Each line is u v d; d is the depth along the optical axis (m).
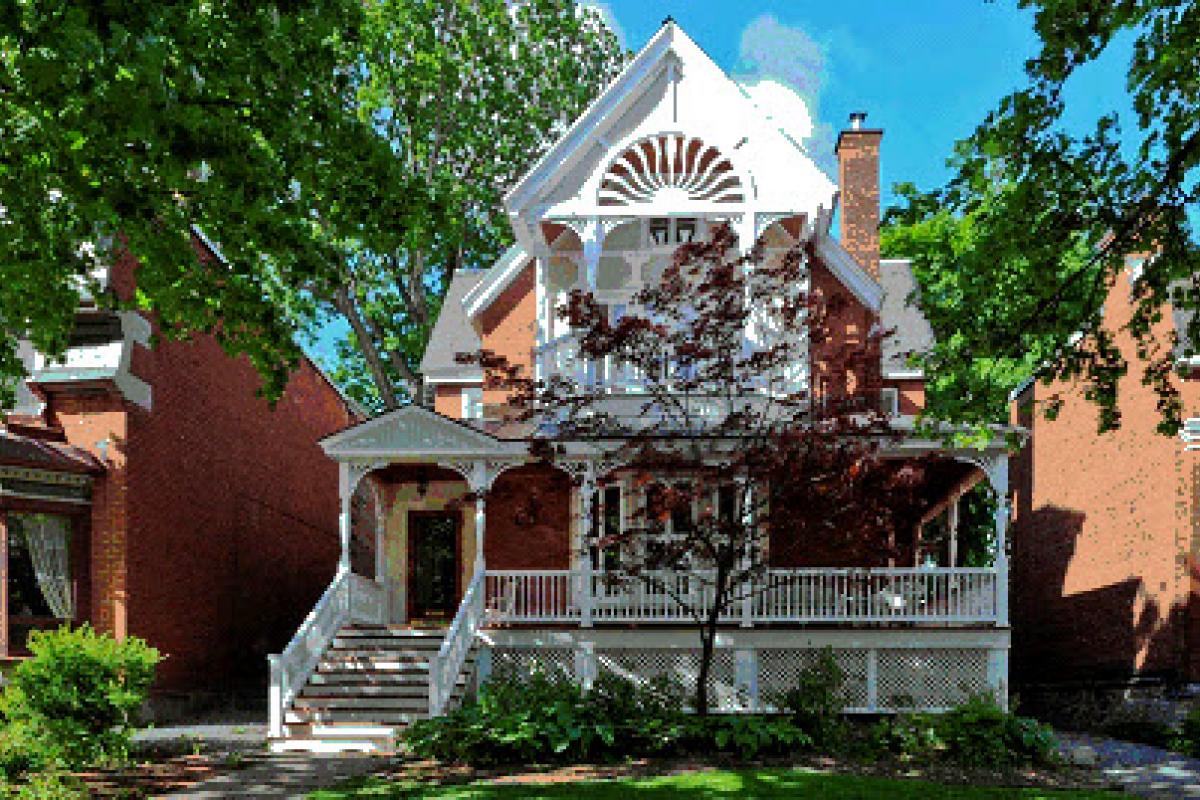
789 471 13.75
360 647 18.05
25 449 16.72
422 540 21.75
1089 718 20.83
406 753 14.38
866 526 14.06
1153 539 19.48
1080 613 23.25
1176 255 10.20
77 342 17.89
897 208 10.52
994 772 13.53
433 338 23.86
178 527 19.86
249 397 23.52
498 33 29.19
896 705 16.78
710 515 14.30
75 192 8.97
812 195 19.48
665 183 19.80
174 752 14.70
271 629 24.55
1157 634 19.16
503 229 30.86
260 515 24.06
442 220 10.41
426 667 17.38
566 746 13.36
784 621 17.34
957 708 15.03
